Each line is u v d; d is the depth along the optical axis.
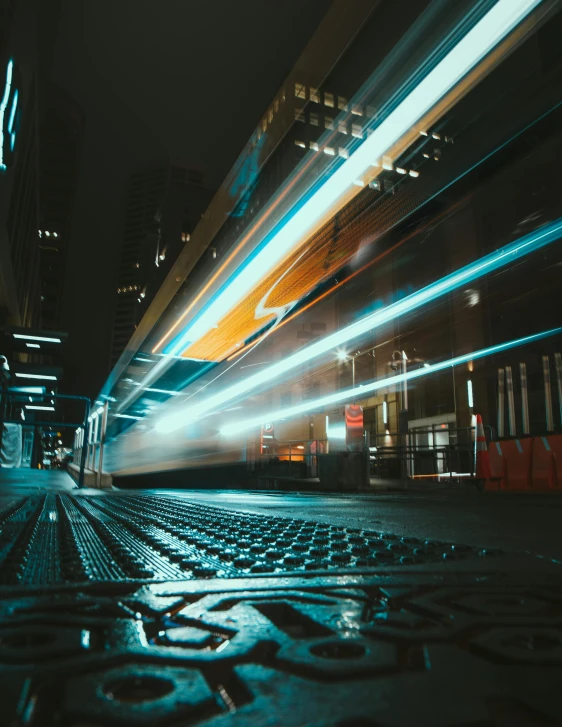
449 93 25.78
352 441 16.73
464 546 3.34
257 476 21.75
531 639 1.32
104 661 1.10
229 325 31.09
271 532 4.06
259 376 30.75
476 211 24.61
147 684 1.02
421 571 2.35
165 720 0.83
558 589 1.98
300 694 0.96
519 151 22.52
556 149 20.69
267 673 1.07
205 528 4.30
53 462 63.38
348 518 5.91
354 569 2.38
